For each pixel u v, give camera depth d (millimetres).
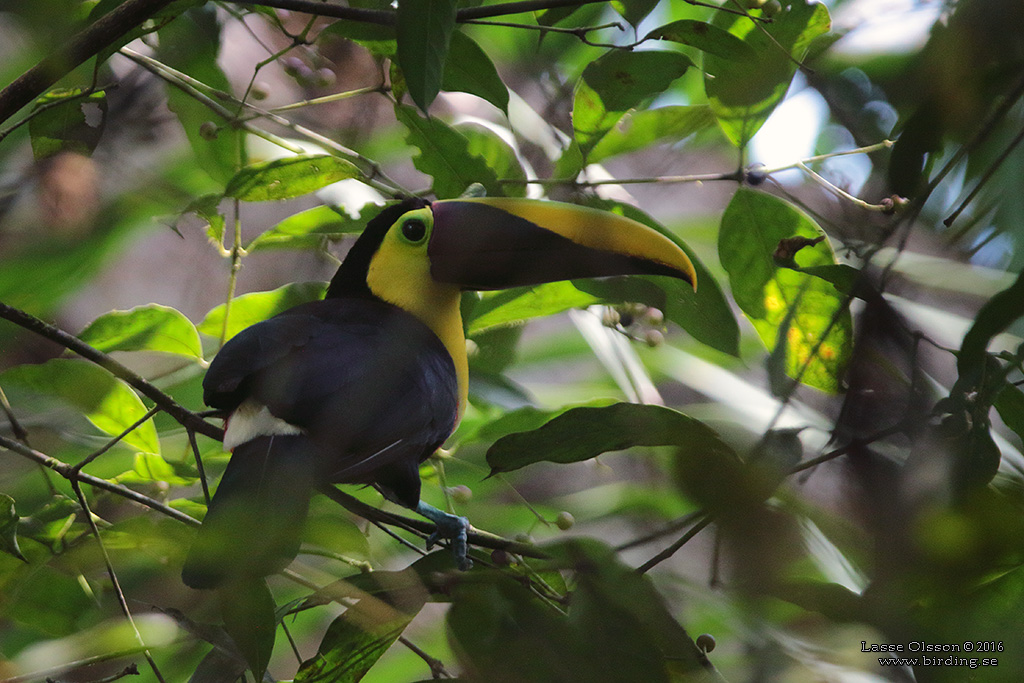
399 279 8438
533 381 12797
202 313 12742
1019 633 4707
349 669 6086
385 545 9336
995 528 4496
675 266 7691
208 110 8734
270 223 13164
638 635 5336
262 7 7715
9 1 4895
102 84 8094
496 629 5734
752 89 7410
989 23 5918
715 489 4629
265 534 5680
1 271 8172
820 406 9016
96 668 8320
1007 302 5477
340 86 10281
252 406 6688
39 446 8836
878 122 8266
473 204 8297
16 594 7082
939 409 5609
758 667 4746
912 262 7848
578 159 8367
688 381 11438
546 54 10742
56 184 7633
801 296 7707
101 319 7996
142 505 7215
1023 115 6391
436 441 7832
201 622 6457
